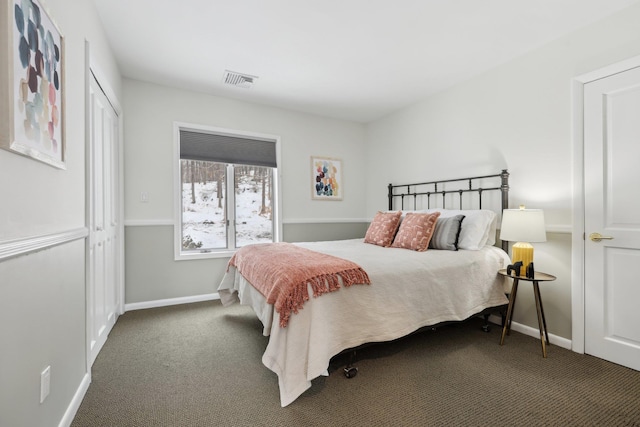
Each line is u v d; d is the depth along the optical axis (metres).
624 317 1.96
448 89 3.27
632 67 1.93
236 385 1.72
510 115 2.66
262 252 2.40
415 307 1.98
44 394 1.15
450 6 2.00
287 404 1.49
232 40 2.40
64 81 1.34
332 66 2.82
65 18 1.42
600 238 2.06
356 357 2.05
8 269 0.92
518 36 2.32
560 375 1.83
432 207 3.48
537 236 2.12
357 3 1.97
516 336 2.44
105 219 2.35
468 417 1.45
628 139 1.96
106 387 1.69
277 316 1.61
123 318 2.80
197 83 3.18
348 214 4.42
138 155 3.08
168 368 1.91
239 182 3.75
